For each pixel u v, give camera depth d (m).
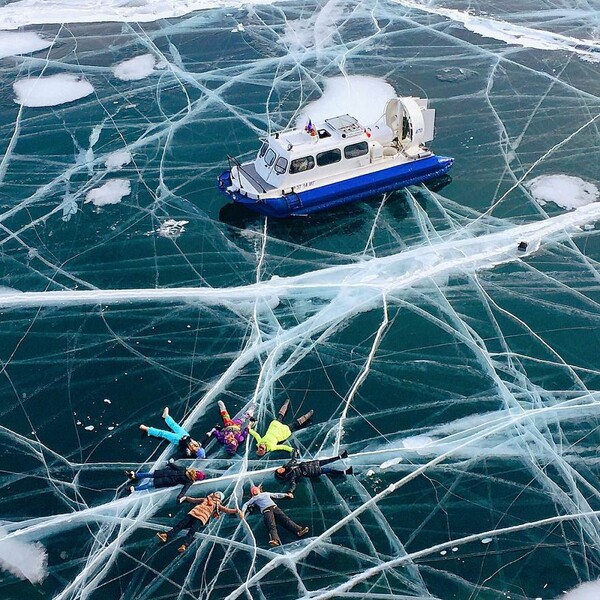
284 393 17.20
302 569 13.90
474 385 17.34
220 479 15.39
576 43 30.00
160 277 20.36
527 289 19.75
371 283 19.98
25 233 21.86
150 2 33.50
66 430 16.56
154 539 14.43
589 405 16.78
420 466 15.64
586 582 13.70
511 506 14.91
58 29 31.86
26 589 13.71
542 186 23.09
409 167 22.72
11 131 26.02
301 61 29.27
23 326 18.98
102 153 24.91
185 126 25.97
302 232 21.81
